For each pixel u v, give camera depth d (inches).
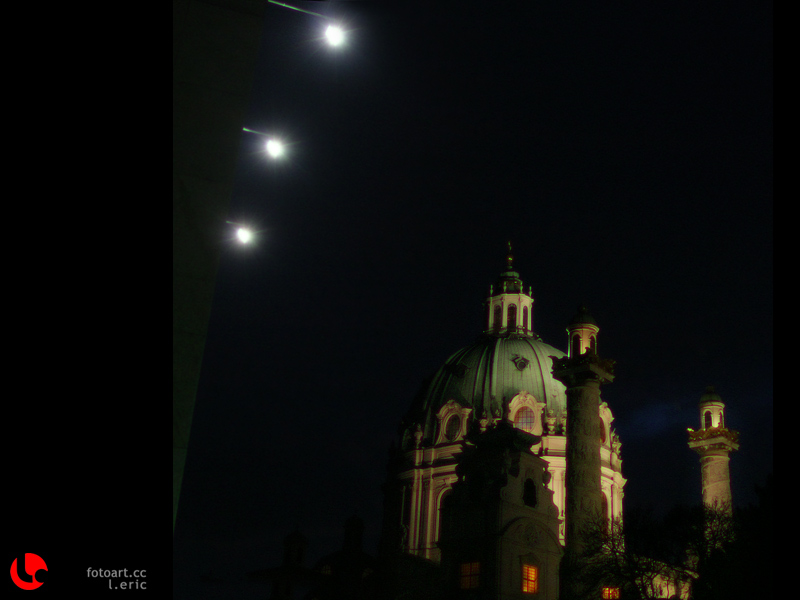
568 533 2229.3
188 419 304.3
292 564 3366.1
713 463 3075.8
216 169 340.5
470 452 3169.3
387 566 3260.3
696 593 1943.9
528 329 4495.6
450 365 4345.5
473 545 2812.5
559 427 3922.2
